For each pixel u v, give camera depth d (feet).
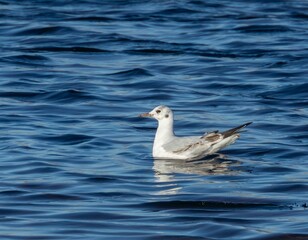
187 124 76.33
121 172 61.31
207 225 49.83
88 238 47.85
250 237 48.03
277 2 135.85
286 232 48.60
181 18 125.29
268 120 77.30
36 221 50.67
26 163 63.21
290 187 57.36
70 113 80.33
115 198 55.21
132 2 135.13
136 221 50.75
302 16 126.93
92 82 91.81
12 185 57.77
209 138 64.85
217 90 90.17
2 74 94.99
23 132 72.69
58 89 88.74
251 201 54.34
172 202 54.19
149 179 59.57
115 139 70.74
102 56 104.42
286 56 103.50
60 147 68.28
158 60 102.12
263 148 67.51
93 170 61.72
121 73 96.07
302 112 80.84
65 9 129.70
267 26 118.83
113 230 49.29
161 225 50.03
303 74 95.50
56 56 104.06
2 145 68.33
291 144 69.00
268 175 60.49
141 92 88.28
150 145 69.05
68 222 50.52
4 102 83.82
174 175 60.59
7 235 48.26
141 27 119.34
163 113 65.87
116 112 80.84
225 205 53.62
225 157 65.21
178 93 88.07
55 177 59.88
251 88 90.53
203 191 56.44
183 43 110.52
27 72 96.02
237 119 78.13
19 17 123.13
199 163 63.77
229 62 101.09
